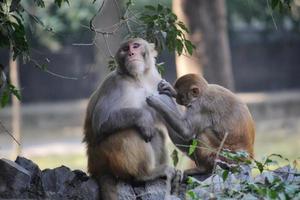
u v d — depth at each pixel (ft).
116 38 97.86
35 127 154.51
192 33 94.53
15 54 43.83
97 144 41.37
